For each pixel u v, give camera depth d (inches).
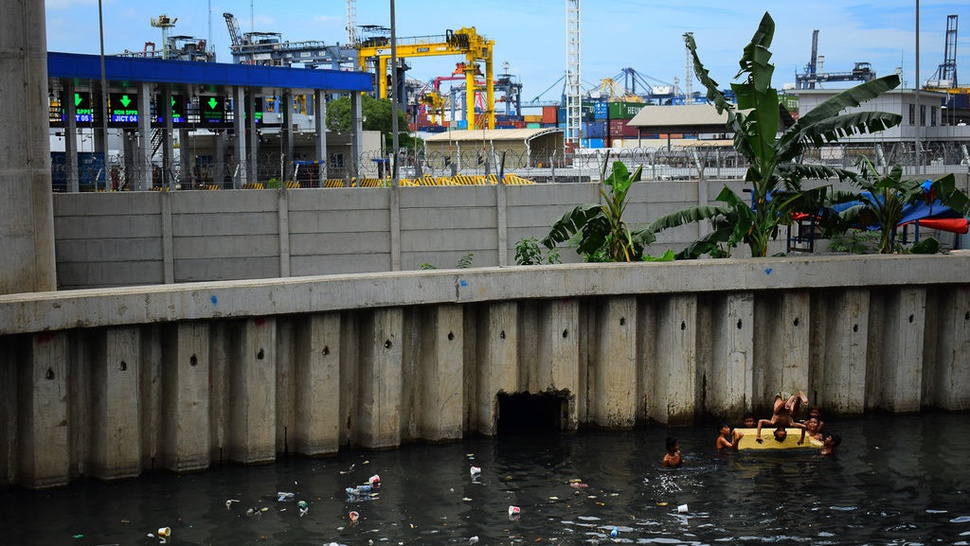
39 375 924.0
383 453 1059.3
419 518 876.0
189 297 971.3
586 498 924.6
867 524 866.8
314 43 5428.2
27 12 1061.1
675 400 1143.0
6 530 845.8
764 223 1227.2
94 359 960.3
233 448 1023.6
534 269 1096.8
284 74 2628.0
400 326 1061.1
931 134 2714.1
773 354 1179.3
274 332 1013.8
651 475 984.9
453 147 3088.1
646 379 1153.4
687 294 1134.4
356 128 2859.3
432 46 6063.0
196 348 984.9
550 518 876.6
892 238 1290.6
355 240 1492.4
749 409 1162.0
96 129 2573.8
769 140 1198.9
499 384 1102.4
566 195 1542.8
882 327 1211.2
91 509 895.1
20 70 1055.6
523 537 836.6
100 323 938.1
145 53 4574.3
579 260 1549.0
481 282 1077.8
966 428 1148.5
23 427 936.3
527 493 936.9
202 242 1449.3
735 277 1138.0
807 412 1187.3
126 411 961.5
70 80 2269.9
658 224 1254.3
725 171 1988.2
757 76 1187.9
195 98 2765.7
